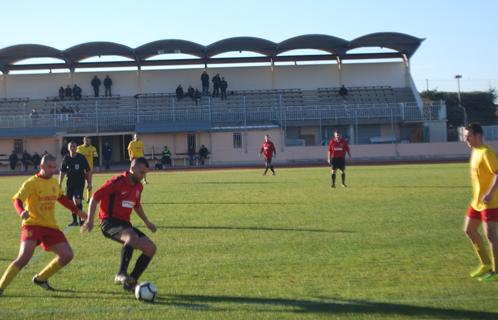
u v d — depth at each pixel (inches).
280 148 1974.7
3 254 428.5
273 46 2284.7
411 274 342.0
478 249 335.6
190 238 479.5
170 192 907.4
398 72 2472.9
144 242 321.1
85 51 2250.2
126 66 2373.3
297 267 365.7
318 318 267.1
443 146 1957.4
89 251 434.6
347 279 333.4
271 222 556.4
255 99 2332.7
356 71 2463.1
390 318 265.3
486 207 327.6
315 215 597.0
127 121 2032.5
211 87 2429.9
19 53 2240.4
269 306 286.4
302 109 2112.5
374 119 2121.1
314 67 2463.1
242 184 1042.1
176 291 316.5
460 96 2967.5
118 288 325.4
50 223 317.4
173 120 2048.5
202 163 1964.8
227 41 2251.5
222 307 286.5
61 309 287.1
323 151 1962.4
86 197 893.8
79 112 2191.2
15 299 305.6
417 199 714.2
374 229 500.1
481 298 293.6
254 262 382.9
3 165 1966.0
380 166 1587.1
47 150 1994.3
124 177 335.3
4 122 1994.3
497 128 2059.5
